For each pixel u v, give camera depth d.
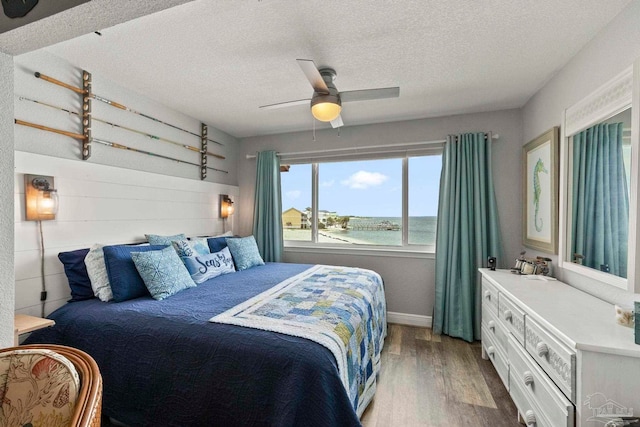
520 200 2.90
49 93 1.97
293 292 2.06
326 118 2.12
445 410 1.81
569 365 1.15
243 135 3.96
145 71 2.21
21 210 1.79
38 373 0.77
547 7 1.51
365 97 2.11
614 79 1.51
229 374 1.29
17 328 1.44
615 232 1.51
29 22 0.95
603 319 1.34
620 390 1.07
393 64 2.10
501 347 1.95
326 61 2.06
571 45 1.83
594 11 1.52
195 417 1.31
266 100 2.79
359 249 3.50
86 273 1.98
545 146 2.31
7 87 1.10
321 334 1.39
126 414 1.45
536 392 1.42
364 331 1.78
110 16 0.93
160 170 2.85
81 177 2.13
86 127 2.17
